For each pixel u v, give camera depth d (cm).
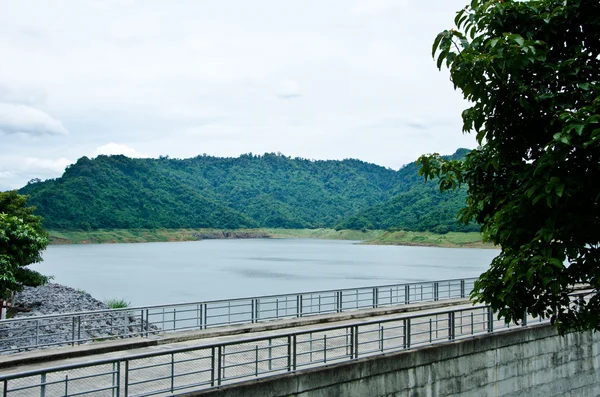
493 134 790
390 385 1373
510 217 745
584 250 697
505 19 780
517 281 737
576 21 762
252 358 1512
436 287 2536
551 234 682
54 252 15750
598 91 709
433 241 18050
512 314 816
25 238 2472
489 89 737
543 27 762
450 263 11131
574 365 1852
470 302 2531
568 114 655
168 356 1527
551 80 741
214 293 6462
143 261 12150
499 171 852
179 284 7462
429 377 1457
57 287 4828
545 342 1764
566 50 775
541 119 762
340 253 15425
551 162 678
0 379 836
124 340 1625
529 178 750
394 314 2239
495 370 1622
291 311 5391
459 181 898
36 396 1170
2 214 2511
